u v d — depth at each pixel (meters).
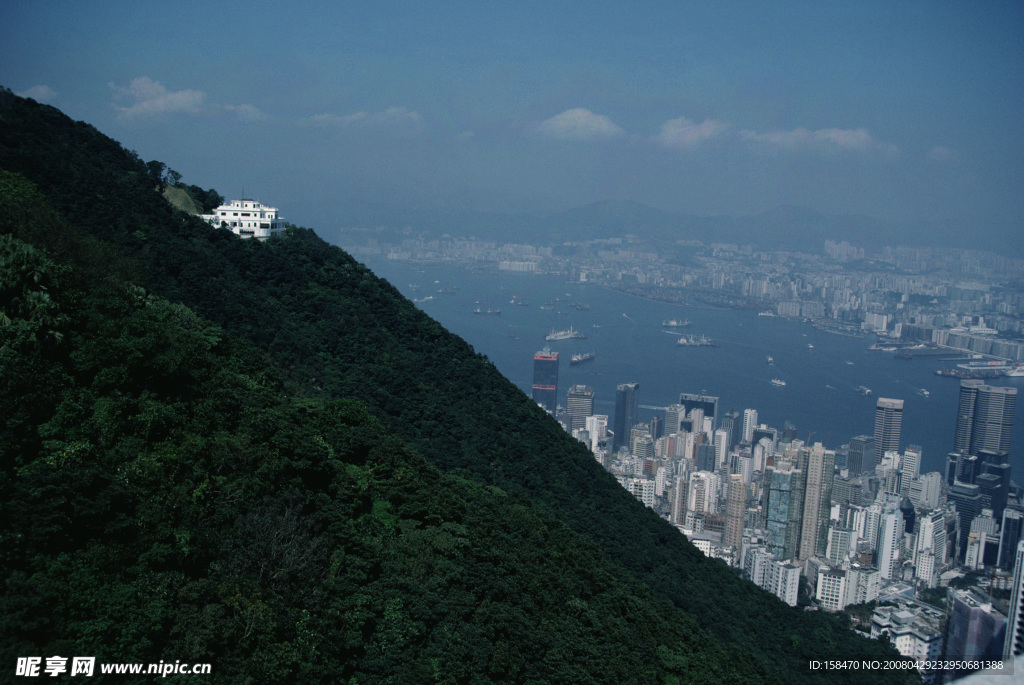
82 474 40.19
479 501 70.00
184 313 68.75
